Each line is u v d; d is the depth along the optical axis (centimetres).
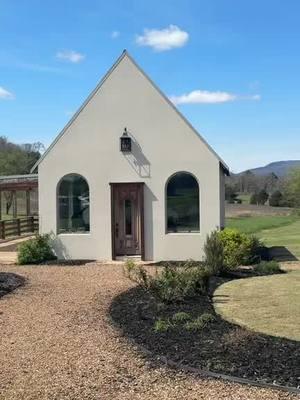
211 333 826
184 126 1739
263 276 1443
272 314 999
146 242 1755
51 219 1795
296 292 1210
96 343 798
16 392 608
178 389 611
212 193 1725
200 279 1153
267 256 1795
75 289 1243
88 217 1791
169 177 1747
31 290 1232
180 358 714
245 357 706
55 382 637
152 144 1752
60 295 1174
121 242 1794
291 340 795
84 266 1641
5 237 2714
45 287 1270
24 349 772
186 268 1209
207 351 735
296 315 991
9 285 1265
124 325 904
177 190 1752
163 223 1745
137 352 749
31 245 1745
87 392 605
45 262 1733
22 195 5141
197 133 1730
